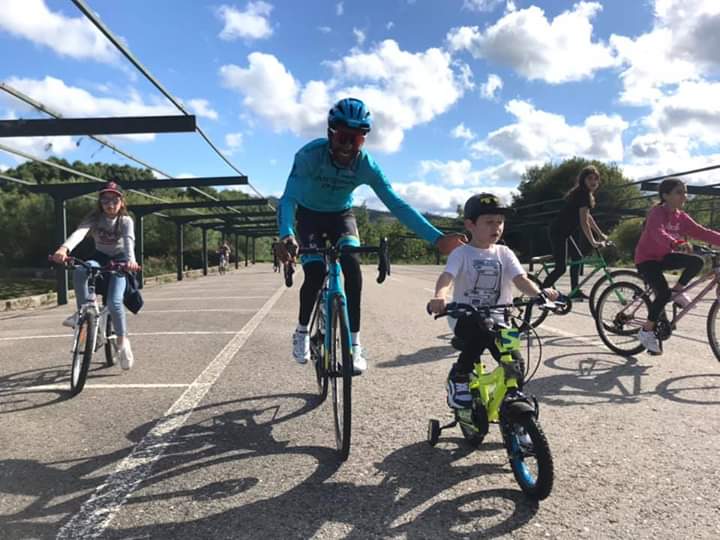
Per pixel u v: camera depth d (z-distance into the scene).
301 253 3.28
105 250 4.83
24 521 2.31
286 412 3.73
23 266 33.19
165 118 9.27
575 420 3.45
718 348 4.92
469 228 3.10
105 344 5.06
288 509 2.39
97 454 3.02
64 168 13.40
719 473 2.67
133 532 2.22
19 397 4.13
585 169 6.47
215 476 2.73
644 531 2.16
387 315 8.62
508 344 2.58
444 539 2.13
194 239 39.53
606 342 5.46
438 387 4.28
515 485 2.58
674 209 5.01
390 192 3.63
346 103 3.28
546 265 7.11
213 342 6.33
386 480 2.66
